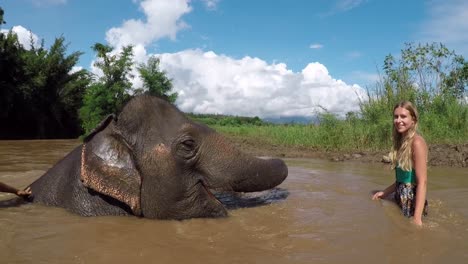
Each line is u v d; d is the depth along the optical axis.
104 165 4.41
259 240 3.64
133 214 4.52
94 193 4.62
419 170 4.48
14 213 4.62
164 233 3.88
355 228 3.95
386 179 6.83
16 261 3.17
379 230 3.88
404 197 4.66
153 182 4.37
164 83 29.66
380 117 12.41
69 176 4.95
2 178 7.06
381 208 4.75
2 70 34.69
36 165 9.11
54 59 38.34
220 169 4.58
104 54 28.91
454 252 3.28
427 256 3.20
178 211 4.41
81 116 30.20
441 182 6.45
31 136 38.44
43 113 38.22
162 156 4.37
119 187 4.39
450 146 9.98
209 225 4.15
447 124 11.71
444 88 13.10
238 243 3.56
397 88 13.12
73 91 39.84
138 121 4.48
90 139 4.63
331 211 4.62
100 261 3.17
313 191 5.78
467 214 4.48
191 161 4.47
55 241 3.65
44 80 37.00
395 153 4.94
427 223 4.12
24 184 6.49
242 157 4.73
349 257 3.18
